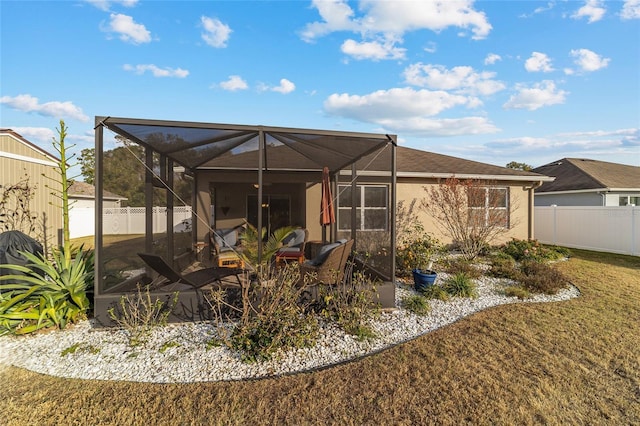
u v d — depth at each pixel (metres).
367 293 5.43
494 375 3.82
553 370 3.94
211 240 10.51
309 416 3.12
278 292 4.63
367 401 3.35
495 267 8.99
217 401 3.33
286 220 13.02
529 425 3.02
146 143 6.23
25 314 4.79
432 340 4.73
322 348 4.50
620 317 5.68
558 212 14.98
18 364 4.05
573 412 3.20
